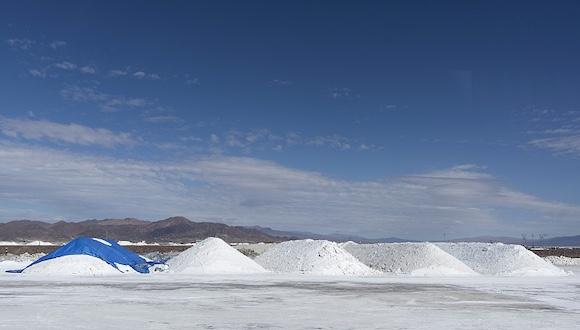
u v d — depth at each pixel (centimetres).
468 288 2827
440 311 1912
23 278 3134
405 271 4044
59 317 1698
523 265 4297
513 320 1730
